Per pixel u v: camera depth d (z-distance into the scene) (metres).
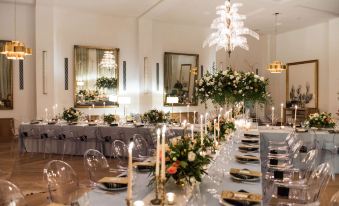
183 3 10.20
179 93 12.84
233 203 2.27
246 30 8.30
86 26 11.40
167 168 2.52
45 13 10.61
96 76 11.55
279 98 14.09
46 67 10.66
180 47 12.89
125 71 12.00
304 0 9.56
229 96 5.46
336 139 6.51
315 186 3.42
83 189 3.44
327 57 12.09
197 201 2.36
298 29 13.26
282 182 3.89
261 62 14.27
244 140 5.29
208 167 3.22
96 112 11.57
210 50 13.44
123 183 2.72
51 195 3.13
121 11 11.20
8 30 10.59
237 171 3.11
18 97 10.76
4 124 10.52
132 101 12.10
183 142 2.67
